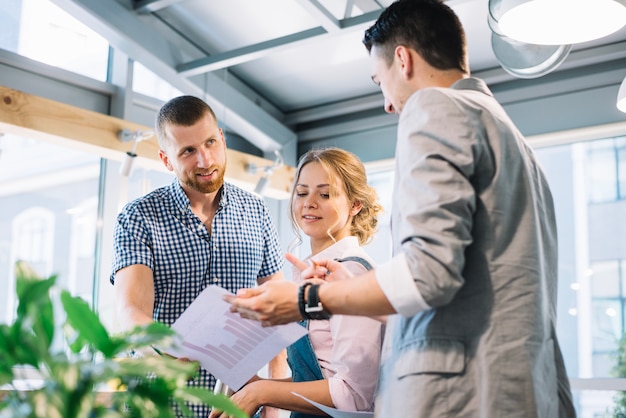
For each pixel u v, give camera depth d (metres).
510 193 1.51
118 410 1.18
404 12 1.67
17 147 3.67
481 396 1.40
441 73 1.65
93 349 1.23
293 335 1.70
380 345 1.86
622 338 3.89
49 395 1.06
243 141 4.87
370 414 1.69
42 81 3.86
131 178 4.15
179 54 4.13
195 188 2.53
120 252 2.46
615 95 3.96
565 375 1.58
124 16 3.82
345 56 4.23
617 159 4.02
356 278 1.46
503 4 2.16
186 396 1.20
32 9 3.83
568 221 4.12
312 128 4.95
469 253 1.47
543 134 4.14
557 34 2.24
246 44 4.25
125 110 4.08
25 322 1.14
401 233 1.44
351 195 2.20
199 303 1.67
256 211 2.70
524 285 1.46
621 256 3.94
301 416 1.98
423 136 1.45
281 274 2.77
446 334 1.45
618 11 2.16
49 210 3.78
